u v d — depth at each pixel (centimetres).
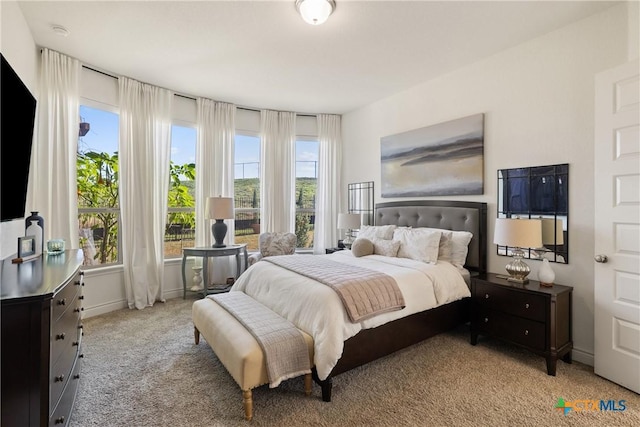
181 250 449
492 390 214
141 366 244
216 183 458
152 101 397
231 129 471
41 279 152
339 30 272
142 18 256
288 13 249
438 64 339
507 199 307
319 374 198
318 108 498
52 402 137
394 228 374
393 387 218
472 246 328
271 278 274
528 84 291
